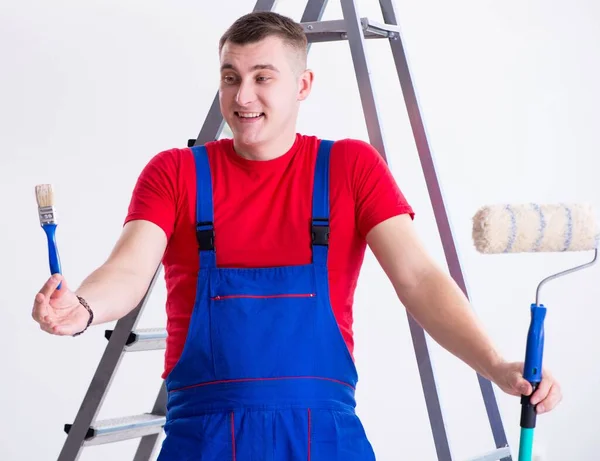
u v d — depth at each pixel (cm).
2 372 302
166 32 337
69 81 314
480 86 402
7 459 302
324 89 372
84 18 317
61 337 316
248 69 186
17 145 303
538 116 413
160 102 336
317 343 182
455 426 396
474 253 399
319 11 232
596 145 424
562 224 151
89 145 319
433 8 393
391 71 387
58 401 315
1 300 301
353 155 194
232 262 188
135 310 228
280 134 191
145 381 336
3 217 301
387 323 385
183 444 177
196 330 182
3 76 300
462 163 397
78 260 318
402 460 386
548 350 412
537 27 414
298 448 174
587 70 423
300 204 190
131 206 192
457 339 174
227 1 354
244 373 178
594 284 420
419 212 392
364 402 377
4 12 300
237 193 191
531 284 411
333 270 190
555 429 413
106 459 329
